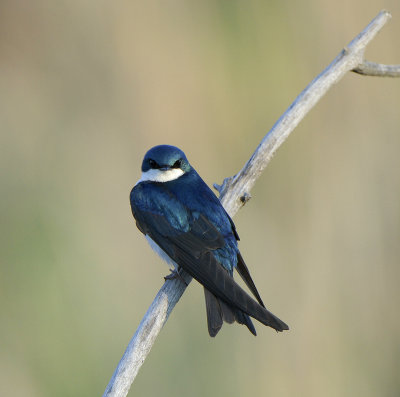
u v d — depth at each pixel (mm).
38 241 11086
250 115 11469
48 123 11898
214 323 7137
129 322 10773
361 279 10992
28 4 12102
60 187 11531
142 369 10344
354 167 11312
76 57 12047
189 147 11500
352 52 8438
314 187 11148
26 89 12062
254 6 11469
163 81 11656
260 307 7094
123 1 11883
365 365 10781
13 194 11406
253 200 11047
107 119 11820
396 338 10984
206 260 7742
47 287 10867
